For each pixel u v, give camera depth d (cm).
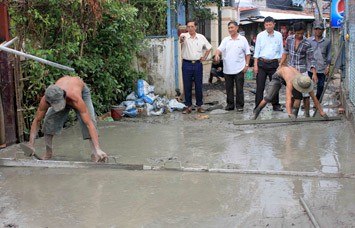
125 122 855
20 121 689
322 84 955
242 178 502
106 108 912
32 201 452
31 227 393
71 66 803
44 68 724
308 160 568
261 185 479
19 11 714
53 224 398
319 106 802
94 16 815
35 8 744
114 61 917
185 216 406
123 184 492
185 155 607
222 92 1220
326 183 480
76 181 505
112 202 443
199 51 934
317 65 935
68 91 539
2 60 653
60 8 762
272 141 671
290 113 793
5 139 664
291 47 857
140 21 1018
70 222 401
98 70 867
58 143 683
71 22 782
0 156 618
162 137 718
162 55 1060
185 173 525
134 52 1011
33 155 579
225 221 393
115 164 544
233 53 936
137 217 407
